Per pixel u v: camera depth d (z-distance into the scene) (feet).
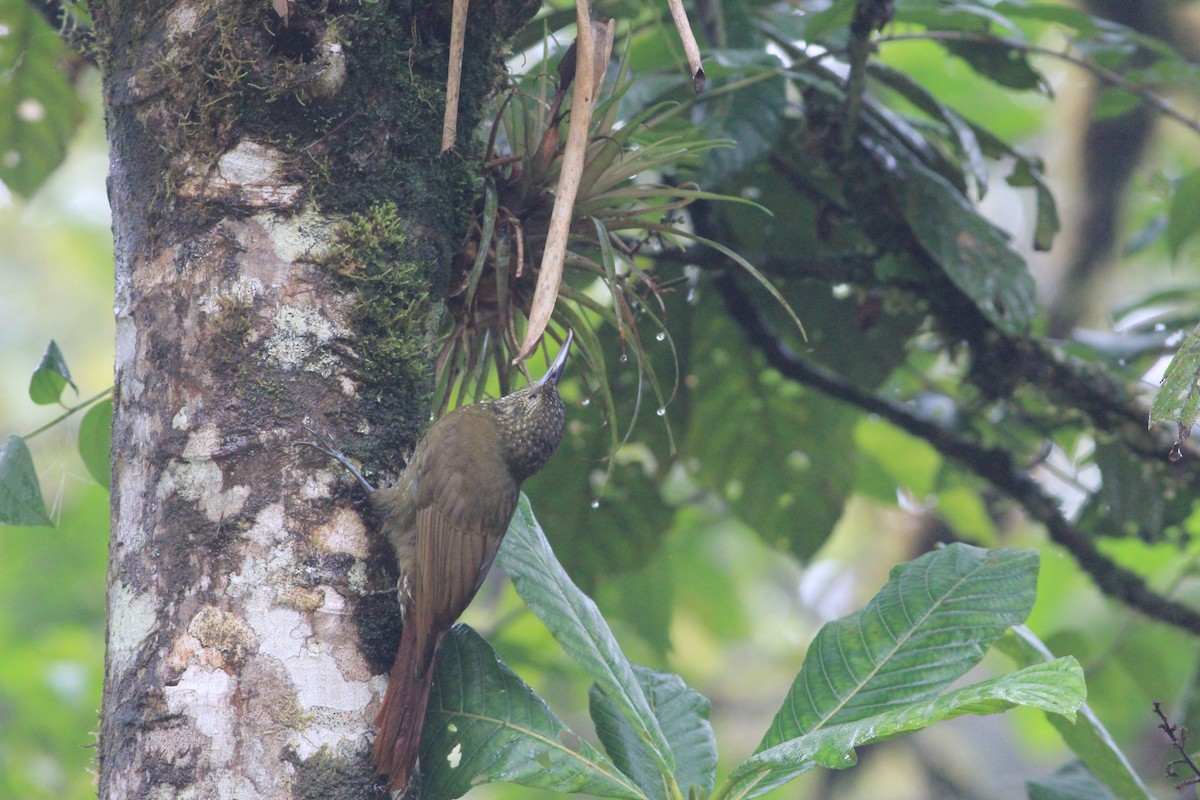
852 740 14.75
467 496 17.57
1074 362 29.55
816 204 29.58
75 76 28.35
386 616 15.47
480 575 17.56
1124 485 29.53
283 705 14.28
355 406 15.48
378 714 14.89
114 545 15.26
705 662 61.67
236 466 14.84
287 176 15.56
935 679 17.15
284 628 14.52
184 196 15.48
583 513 31.32
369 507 15.42
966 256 25.70
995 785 57.41
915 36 26.78
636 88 24.66
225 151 15.49
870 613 17.93
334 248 15.61
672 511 31.53
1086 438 32.58
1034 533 46.47
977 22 26.73
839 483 33.71
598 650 16.96
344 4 15.94
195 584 14.52
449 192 16.97
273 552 14.69
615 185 19.83
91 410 20.89
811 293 30.63
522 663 35.27
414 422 16.05
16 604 48.93
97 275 57.11
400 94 16.34
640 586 41.01
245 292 15.20
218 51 15.56
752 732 58.34
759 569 57.47
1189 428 14.61
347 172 15.80
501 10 18.49
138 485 15.15
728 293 29.66
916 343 32.78
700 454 33.71
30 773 38.81
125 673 14.55
